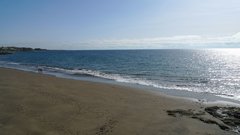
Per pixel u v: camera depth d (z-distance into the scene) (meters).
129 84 27.34
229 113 14.84
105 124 12.10
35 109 13.45
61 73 37.78
